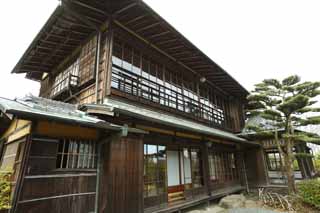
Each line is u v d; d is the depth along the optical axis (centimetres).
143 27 768
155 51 897
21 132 399
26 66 1016
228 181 1055
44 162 367
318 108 889
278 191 1097
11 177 354
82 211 404
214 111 1270
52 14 680
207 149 917
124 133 430
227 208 808
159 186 639
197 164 871
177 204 670
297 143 1148
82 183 418
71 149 423
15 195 318
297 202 805
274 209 789
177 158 848
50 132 385
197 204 781
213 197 841
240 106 1584
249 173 1281
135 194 512
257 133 1126
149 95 805
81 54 826
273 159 1341
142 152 562
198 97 1131
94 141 468
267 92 974
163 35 816
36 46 863
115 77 689
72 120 362
